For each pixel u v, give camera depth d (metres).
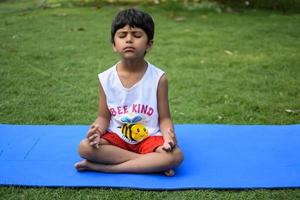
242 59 4.84
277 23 6.68
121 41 2.46
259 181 2.38
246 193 2.29
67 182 2.35
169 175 2.43
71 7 7.85
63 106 3.52
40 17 6.95
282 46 5.40
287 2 7.86
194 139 2.90
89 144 2.41
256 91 3.90
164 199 2.22
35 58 4.74
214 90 3.91
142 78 2.54
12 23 6.50
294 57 4.92
